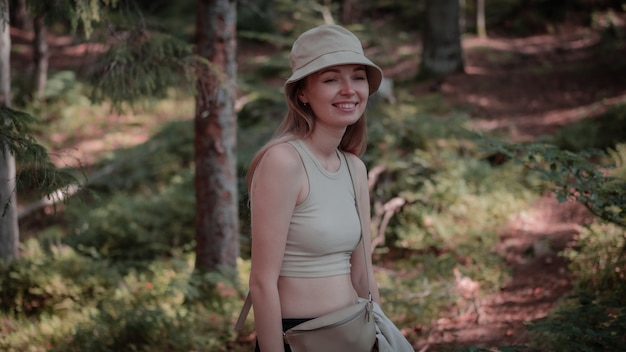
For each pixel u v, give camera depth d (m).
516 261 6.35
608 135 8.70
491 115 10.79
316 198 2.10
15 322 5.48
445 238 6.75
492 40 16.50
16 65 16.47
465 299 5.41
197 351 4.74
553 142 8.75
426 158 7.91
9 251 6.28
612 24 14.49
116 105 4.56
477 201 7.23
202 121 5.91
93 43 4.62
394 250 7.15
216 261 6.07
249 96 11.64
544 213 7.08
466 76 12.98
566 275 5.72
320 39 2.11
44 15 4.54
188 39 15.25
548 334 4.16
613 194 3.47
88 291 5.98
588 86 11.55
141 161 10.91
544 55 14.39
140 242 7.70
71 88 14.05
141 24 4.62
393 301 5.01
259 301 2.04
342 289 2.17
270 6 18.39
